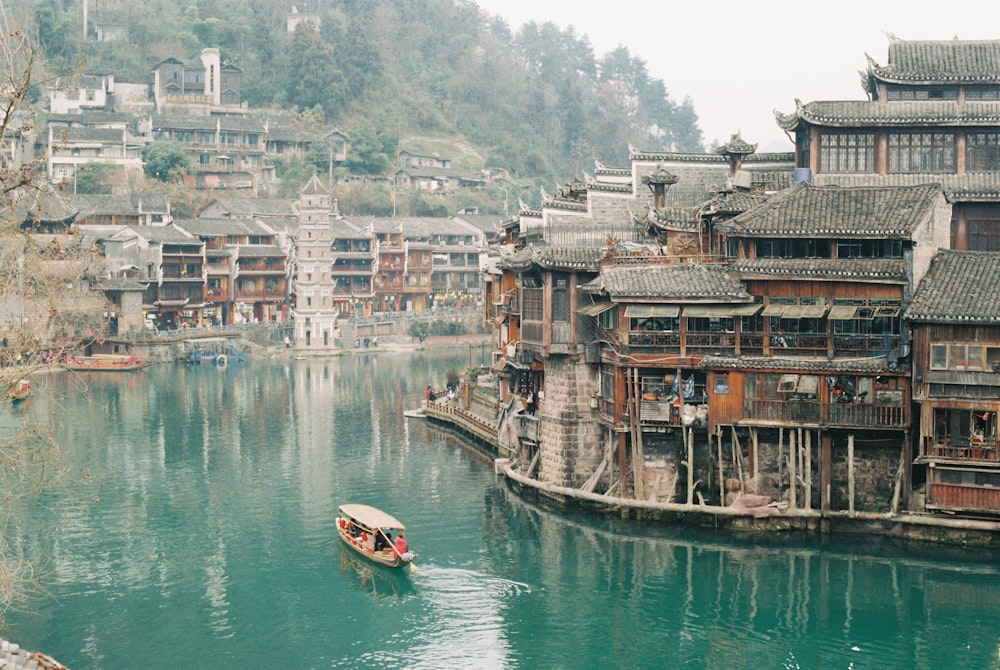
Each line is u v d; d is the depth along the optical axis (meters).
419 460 88.81
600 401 68.50
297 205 184.00
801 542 61.53
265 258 176.88
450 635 53.03
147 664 50.00
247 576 60.97
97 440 96.19
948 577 57.09
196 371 147.12
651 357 63.38
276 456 90.25
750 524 62.50
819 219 61.38
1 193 45.06
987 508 56.94
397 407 117.12
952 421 57.91
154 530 69.06
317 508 74.19
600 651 51.06
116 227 168.12
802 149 78.62
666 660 50.09
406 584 59.22
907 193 62.62
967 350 56.84
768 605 54.97
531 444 75.44
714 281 62.72
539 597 57.03
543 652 51.03
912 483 60.41
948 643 50.72
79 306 133.62
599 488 68.25
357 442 96.81
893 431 60.69
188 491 78.44
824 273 60.50
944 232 64.25
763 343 61.97
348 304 185.12
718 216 69.88
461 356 170.88
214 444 95.12
